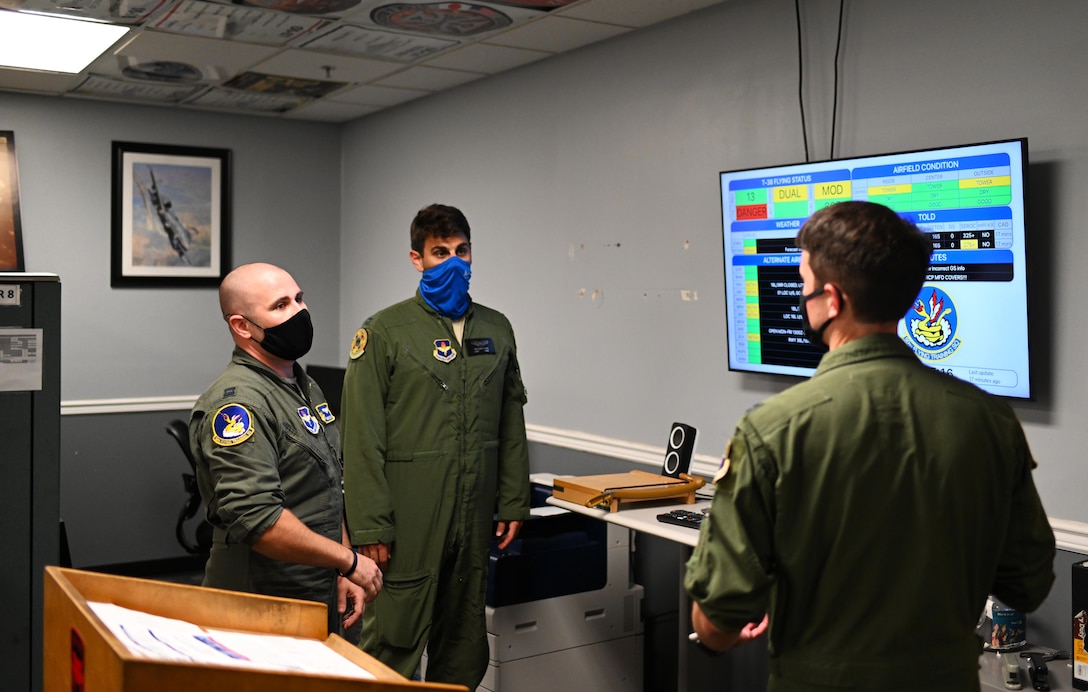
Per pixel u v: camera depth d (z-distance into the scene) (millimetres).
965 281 2689
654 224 3867
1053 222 2588
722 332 3576
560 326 4406
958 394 1346
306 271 6195
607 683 3447
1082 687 2217
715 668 3291
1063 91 2555
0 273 2303
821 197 3043
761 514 1326
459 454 2758
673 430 3172
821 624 1332
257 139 5973
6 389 2299
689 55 3680
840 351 1370
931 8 2857
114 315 5539
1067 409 2578
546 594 3283
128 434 5594
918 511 1292
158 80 4879
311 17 3705
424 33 3955
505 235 4762
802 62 3242
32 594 2342
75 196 5406
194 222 5742
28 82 4926
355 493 2680
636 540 3973
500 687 3170
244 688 926
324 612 1247
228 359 5891
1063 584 2580
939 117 2848
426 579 2725
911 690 1294
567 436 4328
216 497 1925
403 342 2729
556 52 4297
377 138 5848
